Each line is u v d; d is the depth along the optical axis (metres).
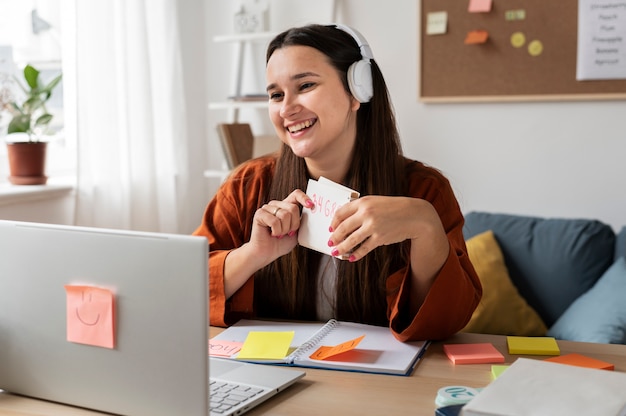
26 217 2.38
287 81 1.36
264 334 1.31
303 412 0.99
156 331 0.94
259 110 3.28
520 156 2.92
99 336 0.97
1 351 1.07
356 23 3.11
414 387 1.08
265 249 1.38
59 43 2.59
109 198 2.60
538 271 2.43
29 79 2.39
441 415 0.91
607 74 2.75
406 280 1.33
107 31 2.55
